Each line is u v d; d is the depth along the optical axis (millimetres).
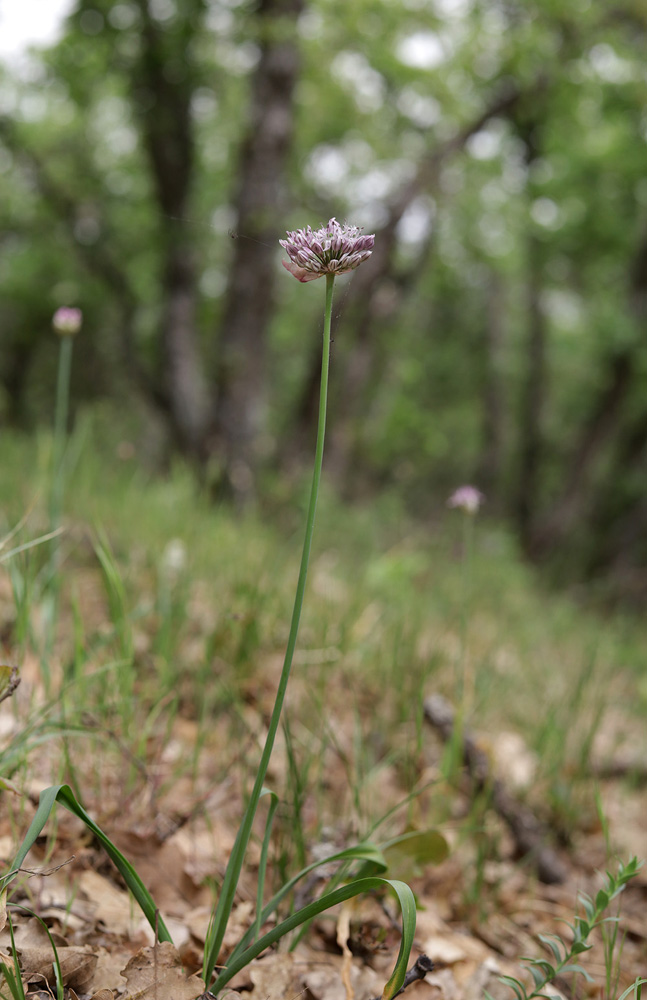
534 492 17750
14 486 3215
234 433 8742
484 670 3182
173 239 9859
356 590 3668
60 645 2482
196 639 2713
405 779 2385
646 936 2010
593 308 15141
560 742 2631
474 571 6969
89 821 1167
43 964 1289
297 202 11766
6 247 13203
